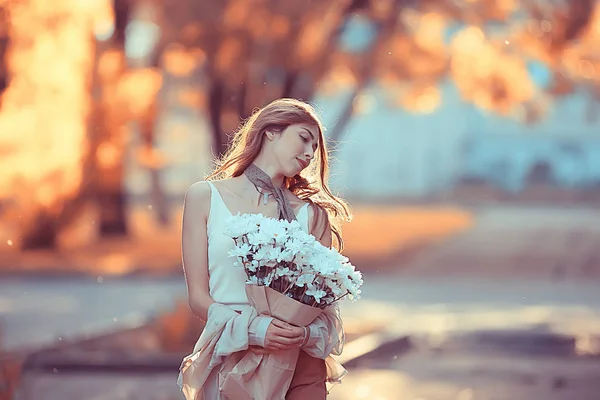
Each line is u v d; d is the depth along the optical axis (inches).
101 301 937.5
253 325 164.4
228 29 692.1
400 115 3991.1
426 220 2406.5
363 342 600.1
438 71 898.7
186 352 566.6
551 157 3912.4
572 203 3644.2
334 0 714.8
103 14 852.6
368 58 800.9
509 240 1758.1
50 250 1486.2
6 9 693.3
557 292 1027.3
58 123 1056.8
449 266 1337.4
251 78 708.0
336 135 845.8
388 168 4047.7
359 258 1413.6
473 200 3816.4
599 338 657.6
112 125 1071.6
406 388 474.6
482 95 901.2
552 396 453.7
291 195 180.5
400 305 888.9
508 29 811.4
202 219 175.9
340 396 450.6
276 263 164.4
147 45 990.4
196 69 1024.9
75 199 1307.8
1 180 1211.2
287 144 175.2
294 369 167.3
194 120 2300.7
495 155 3976.4
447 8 805.2
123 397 449.4
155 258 1455.5
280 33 697.0
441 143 4015.8
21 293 1045.2
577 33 743.7
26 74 832.9
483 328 706.2
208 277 175.8
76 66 893.2
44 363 533.6
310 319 166.1
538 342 645.3
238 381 165.5
